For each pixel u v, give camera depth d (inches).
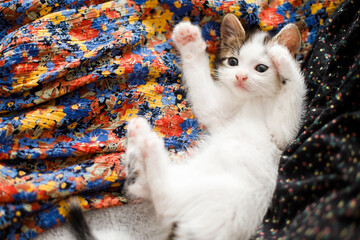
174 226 11.9
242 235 11.8
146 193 12.7
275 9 14.6
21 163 12.5
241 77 13.3
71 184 12.3
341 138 10.5
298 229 10.0
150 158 12.4
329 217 9.3
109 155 13.1
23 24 13.8
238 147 12.9
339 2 14.3
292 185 11.1
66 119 13.0
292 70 12.9
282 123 12.9
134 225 13.1
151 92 13.8
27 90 12.8
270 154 12.8
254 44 13.8
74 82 13.0
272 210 11.6
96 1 14.3
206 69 14.5
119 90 13.6
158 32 14.4
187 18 14.5
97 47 13.4
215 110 14.2
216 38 14.8
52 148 12.6
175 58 14.4
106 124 13.4
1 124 12.5
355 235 8.8
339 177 10.0
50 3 13.7
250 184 12.2
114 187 13.0
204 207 11.8
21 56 12.8
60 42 13.2
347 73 11.7
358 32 12.0
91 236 12.1
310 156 11.1
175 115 13.9
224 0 14.3
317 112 12.2
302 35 14.6
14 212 11.7
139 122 12.7
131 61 13.6
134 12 14.1
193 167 13.1
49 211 12.3
